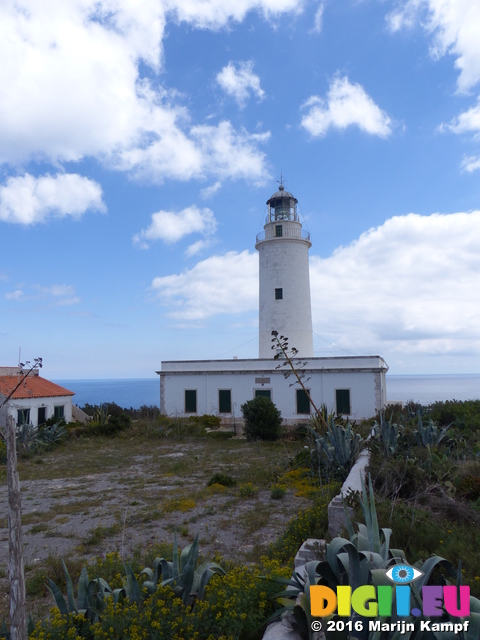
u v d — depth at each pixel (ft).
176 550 18.21
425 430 41.78
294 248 98.73
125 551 25.90
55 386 93.09
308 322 98.48
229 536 27.71
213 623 14.94
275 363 89.40
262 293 100.17
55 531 30.04
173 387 94.63
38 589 21.13
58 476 49.08
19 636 10.09
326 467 39.86
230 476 44.73
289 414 86.53
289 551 23.27
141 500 37.45
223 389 91.56
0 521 33.40
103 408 104.58
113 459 58.95
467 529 20.67
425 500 25.61
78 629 15.42
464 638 10.94
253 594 15.79
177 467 50.75
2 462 58.34
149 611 14.94
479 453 37.55
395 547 19.43
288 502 34.86
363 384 83.20
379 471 28.53
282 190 102.94
